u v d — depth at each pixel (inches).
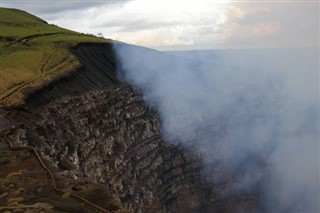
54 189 1601.9
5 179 1688.0
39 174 1758.1
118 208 1485.0
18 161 1913.1
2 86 3240.7
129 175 4156.0
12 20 7632.9
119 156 4084.6
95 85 4490.7
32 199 1510.8
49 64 4357.8
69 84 3961.6
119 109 4618.6
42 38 5930.1
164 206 4714.6
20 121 2630.4
